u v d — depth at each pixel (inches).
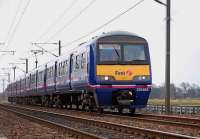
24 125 760.3
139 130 560.4
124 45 930.1
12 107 1827.0
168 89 1045.2
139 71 925.8
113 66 917.8
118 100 916.6
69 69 1151.6
